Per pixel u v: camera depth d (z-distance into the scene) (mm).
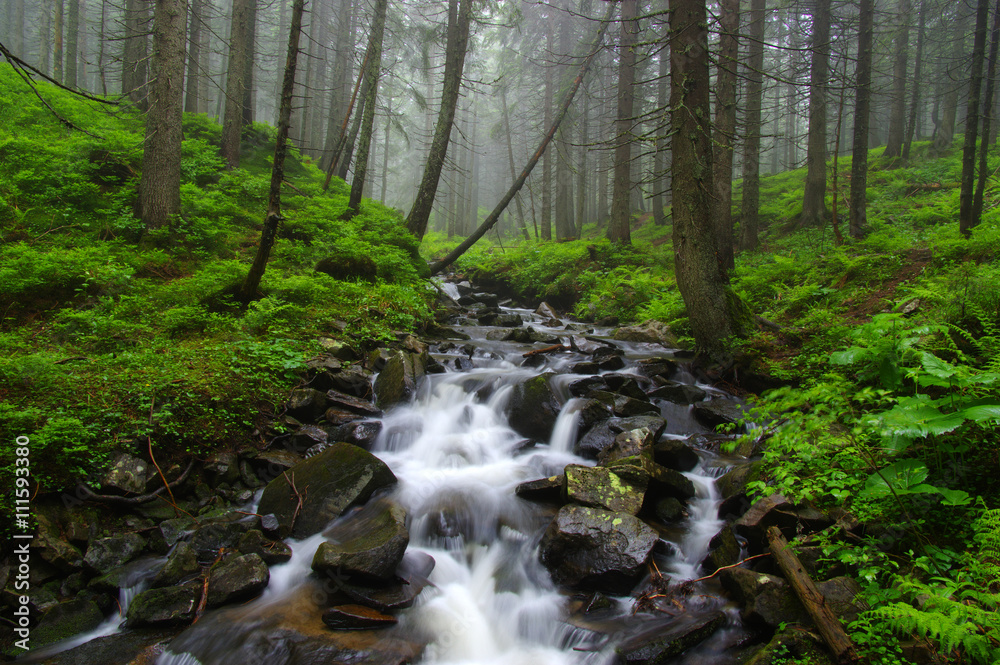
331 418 6668
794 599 3777
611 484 5156
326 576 4328
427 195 14812
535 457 6527
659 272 15250
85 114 14609
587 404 6977
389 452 6477
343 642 3783
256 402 6375
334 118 23625
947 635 2844
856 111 13406
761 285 11750
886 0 28250
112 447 5027
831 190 18594
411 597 4262
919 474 3895
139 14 17719
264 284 9117
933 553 3660
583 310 14453
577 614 4195
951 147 22172
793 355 8078
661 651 3625
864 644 3262
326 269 11000
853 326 7766
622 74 17766
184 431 5520
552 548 4617
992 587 3363
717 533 4914
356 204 15156
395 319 9789
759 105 15820
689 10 7770
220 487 5395
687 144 8164
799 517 4453
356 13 24938
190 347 7059
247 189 13562
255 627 3863
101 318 7109
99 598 4098
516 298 17688
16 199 10086
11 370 5414
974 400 4035
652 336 10977
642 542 4469
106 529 4598
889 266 10195
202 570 4426
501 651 4000
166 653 3676
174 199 10625
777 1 21141
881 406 5195
